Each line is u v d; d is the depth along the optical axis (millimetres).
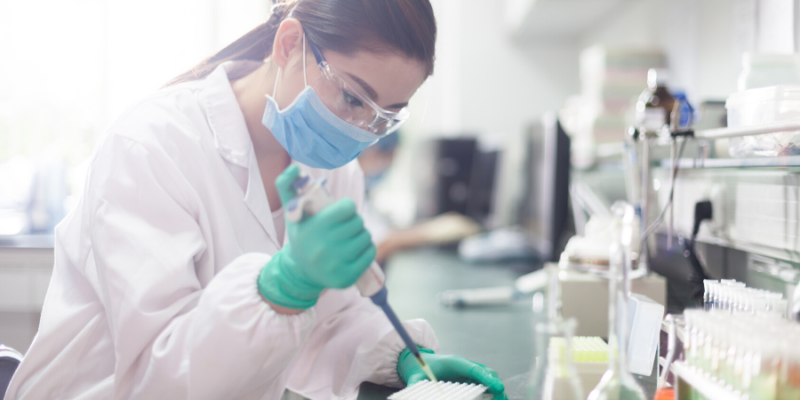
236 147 1041
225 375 736
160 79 3459
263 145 1124
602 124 2398
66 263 996
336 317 1223
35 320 2467
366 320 1154
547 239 2432
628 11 3082
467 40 4375
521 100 4367
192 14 3549
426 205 3906
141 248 818
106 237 821
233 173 1044
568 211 2365
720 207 1328
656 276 1190
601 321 1219
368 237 688
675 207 1594
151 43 3455
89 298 956
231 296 750
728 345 636
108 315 853
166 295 811
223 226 976
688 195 1509
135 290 791
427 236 2516
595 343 900
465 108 4375
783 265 1070
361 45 897
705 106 1369
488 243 3033
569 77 4336
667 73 2445
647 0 2764
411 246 2484
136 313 785
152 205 857
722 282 928
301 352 1181
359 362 1053
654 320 928
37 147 3203
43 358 925
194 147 968
